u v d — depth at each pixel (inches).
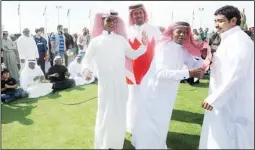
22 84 221.0
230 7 101.5
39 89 206.4
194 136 134.5
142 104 109.8
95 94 208.2
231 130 102.2
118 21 119.6
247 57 95.9
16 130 140.9
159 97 106.5
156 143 107.5
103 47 109.7
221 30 104.3
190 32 109.4
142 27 130.8
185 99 197.8
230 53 98.3
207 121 106.7
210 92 105.8
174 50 107.7
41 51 277.3
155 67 107.3
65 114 164.2
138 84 126.0
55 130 140.9
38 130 141.3
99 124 112.8
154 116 106.7
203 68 103.6
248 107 102.0
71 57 307.9
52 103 186.9
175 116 161.2
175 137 132.9
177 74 101.6
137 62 123.0
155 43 125.6
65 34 303.7
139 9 128.3
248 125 102.3
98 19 116.6
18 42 257.6
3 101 187.0
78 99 195.8
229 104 102.7
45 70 282.5
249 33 157.0
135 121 121.0
